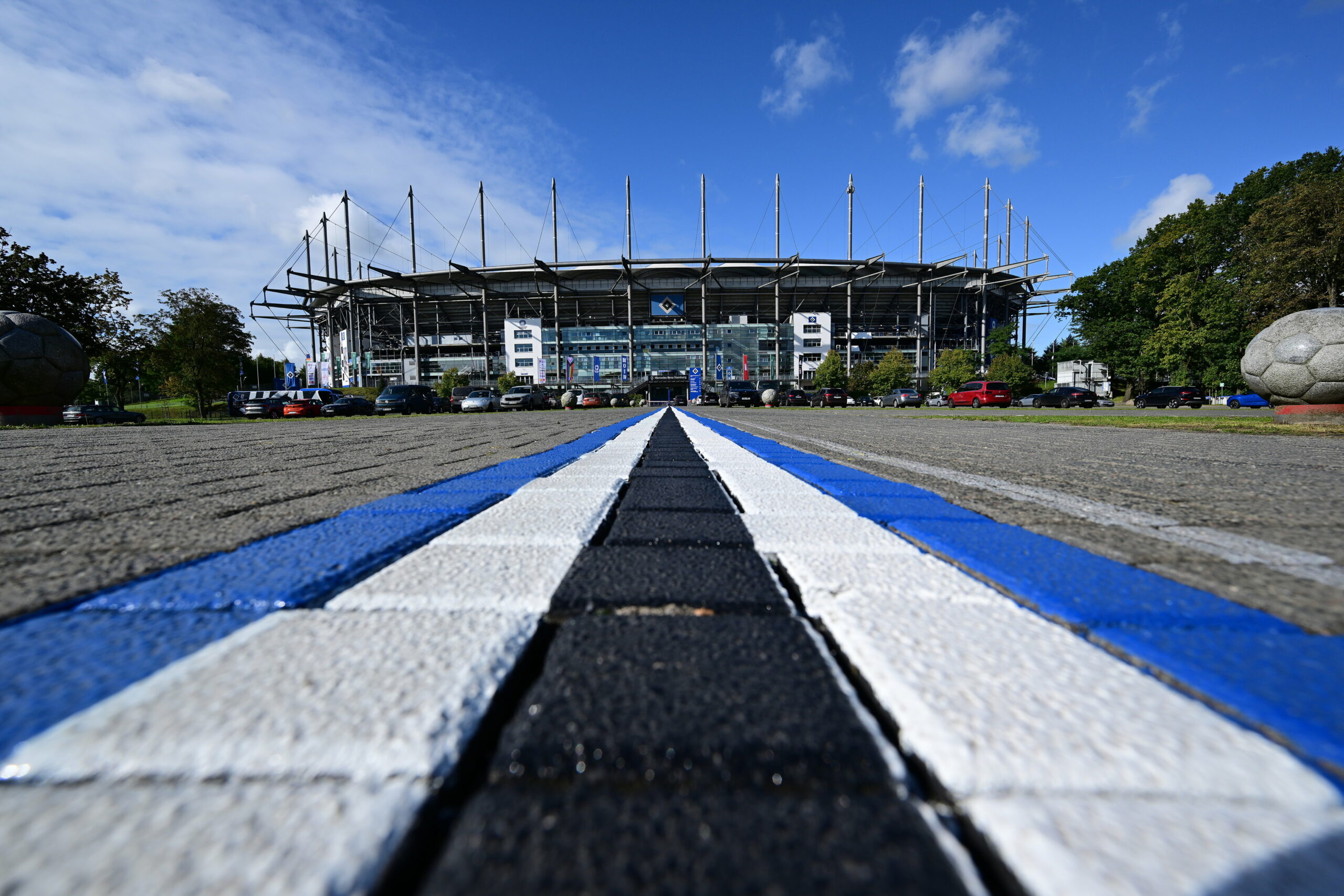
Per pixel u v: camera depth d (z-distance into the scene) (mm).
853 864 431
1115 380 47062
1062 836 449
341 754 542
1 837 444
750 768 544
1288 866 414
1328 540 1486
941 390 67000
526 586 1066
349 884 397
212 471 3297
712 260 72312
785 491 2332
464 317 89375
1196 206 35281
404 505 1970
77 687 685
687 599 995
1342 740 578
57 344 13000
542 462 3629
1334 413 7785
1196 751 558
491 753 589
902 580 1111
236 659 752
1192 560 1277
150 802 484
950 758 544
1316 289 27172
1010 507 1991
